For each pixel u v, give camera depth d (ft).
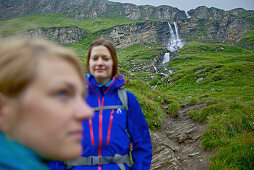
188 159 18.15
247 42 336.49
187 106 38.58
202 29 419.74
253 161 13.52
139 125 6.79
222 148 17.30
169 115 33.47
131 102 6.72
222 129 20.76
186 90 79.82
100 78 6.54
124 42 372.58
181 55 249.55
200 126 25.11
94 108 6.30
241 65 99.55
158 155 18.74
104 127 6.06
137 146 6.72
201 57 225.76
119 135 6.07
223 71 93.86
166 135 24.29
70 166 5.77
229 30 401.70
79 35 388.57
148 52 284.82
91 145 5.87
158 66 219.61
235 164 13.93
